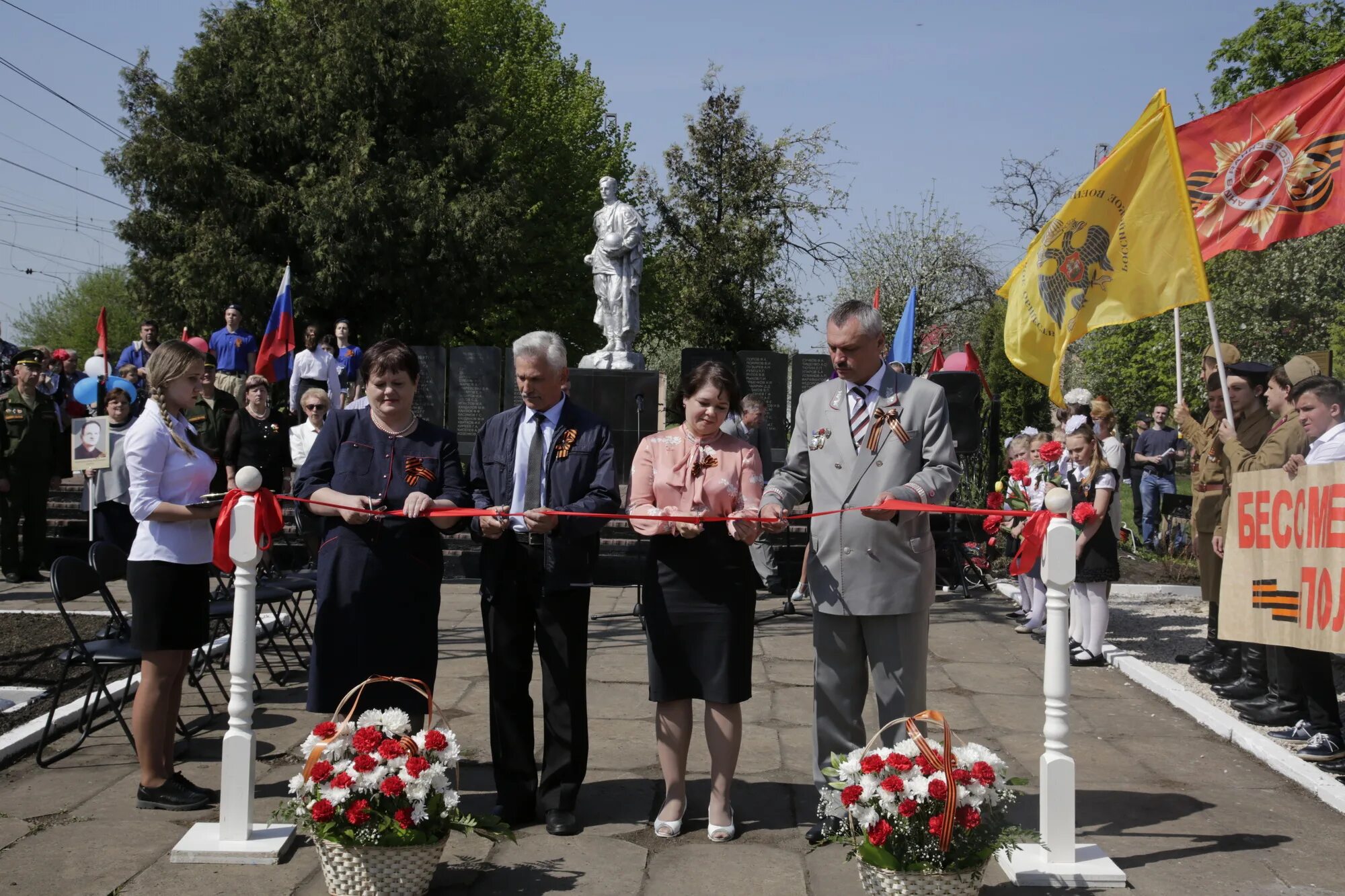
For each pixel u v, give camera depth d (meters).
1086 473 7.83
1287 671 6.05
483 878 4.04
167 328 24.45
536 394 4.60
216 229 23.11
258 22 25.00
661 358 41.25
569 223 32.53
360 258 23.70
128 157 23.16
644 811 4.79
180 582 4.57
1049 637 4.07
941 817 3.54
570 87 35.06
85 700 5.67
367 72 24.27
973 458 12.35
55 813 4.64
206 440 10.67
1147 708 6.68
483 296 25.31
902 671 4.39
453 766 3.91
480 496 4.75
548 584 4.46
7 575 10.95
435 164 25.09
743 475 4.52
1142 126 5.71
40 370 11.12
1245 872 4.11
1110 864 4.04
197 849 4.11
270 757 5.47
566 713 4.51
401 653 4.41
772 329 30.44
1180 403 7.47
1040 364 6.01
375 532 4.42
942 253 33.19
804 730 6.10
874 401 4.50
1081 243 5.86
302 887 3.90
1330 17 22.97
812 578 4.53
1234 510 5.00
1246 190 6.44
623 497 13.73
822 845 4.19
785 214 29.50
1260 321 21.03
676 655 4.42
